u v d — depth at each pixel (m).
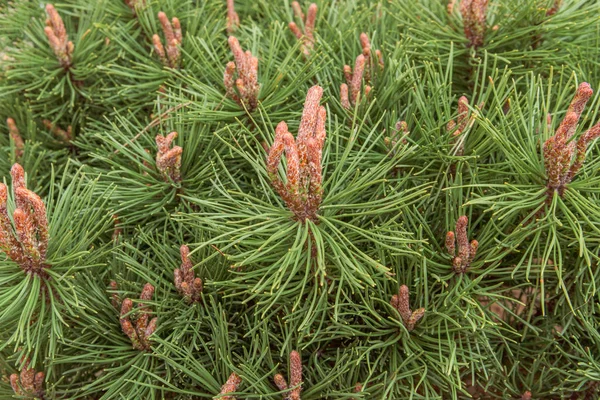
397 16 0.52
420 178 0.43
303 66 0.47
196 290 0.43
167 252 0.45
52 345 0.39
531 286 0.44
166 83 0.48
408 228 0.42
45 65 0.52
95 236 0.41
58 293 0.41
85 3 0.54
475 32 0.48
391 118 0.45
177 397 0.43
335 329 0.43
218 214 0.39
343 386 0.43
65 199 0.42
